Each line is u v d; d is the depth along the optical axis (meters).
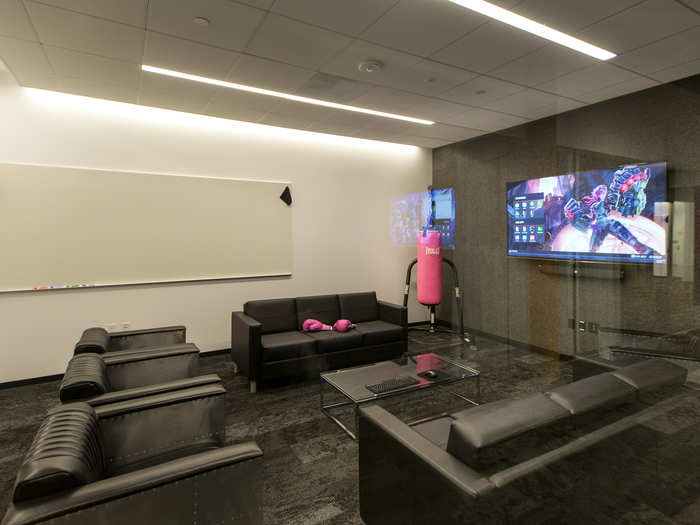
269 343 3.46
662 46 2.52
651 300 2.57
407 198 5.46
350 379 2.77
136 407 1.76
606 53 2.62
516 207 3.83
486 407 1.35
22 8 2.09
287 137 4.63
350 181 5.06
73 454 1.18
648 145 2.86
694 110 2.68
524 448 1.24
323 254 4.91
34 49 2.57
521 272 3.76
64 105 3.52
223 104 3.69
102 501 1.09
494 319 4.09
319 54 2.67
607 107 3.32
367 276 5.22
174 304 4.05
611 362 2.46
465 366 3.05
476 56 2.69
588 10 2.15
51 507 1.03
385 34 2.42
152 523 1.17
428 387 2.65
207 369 3.86
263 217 4.50
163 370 2.49
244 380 3.57
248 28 2.33
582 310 3.10
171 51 2.61
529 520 1.20
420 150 5.54
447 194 5.13
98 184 3.66
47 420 1.35
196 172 4.12
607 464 1.34
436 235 5.00
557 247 3.35
